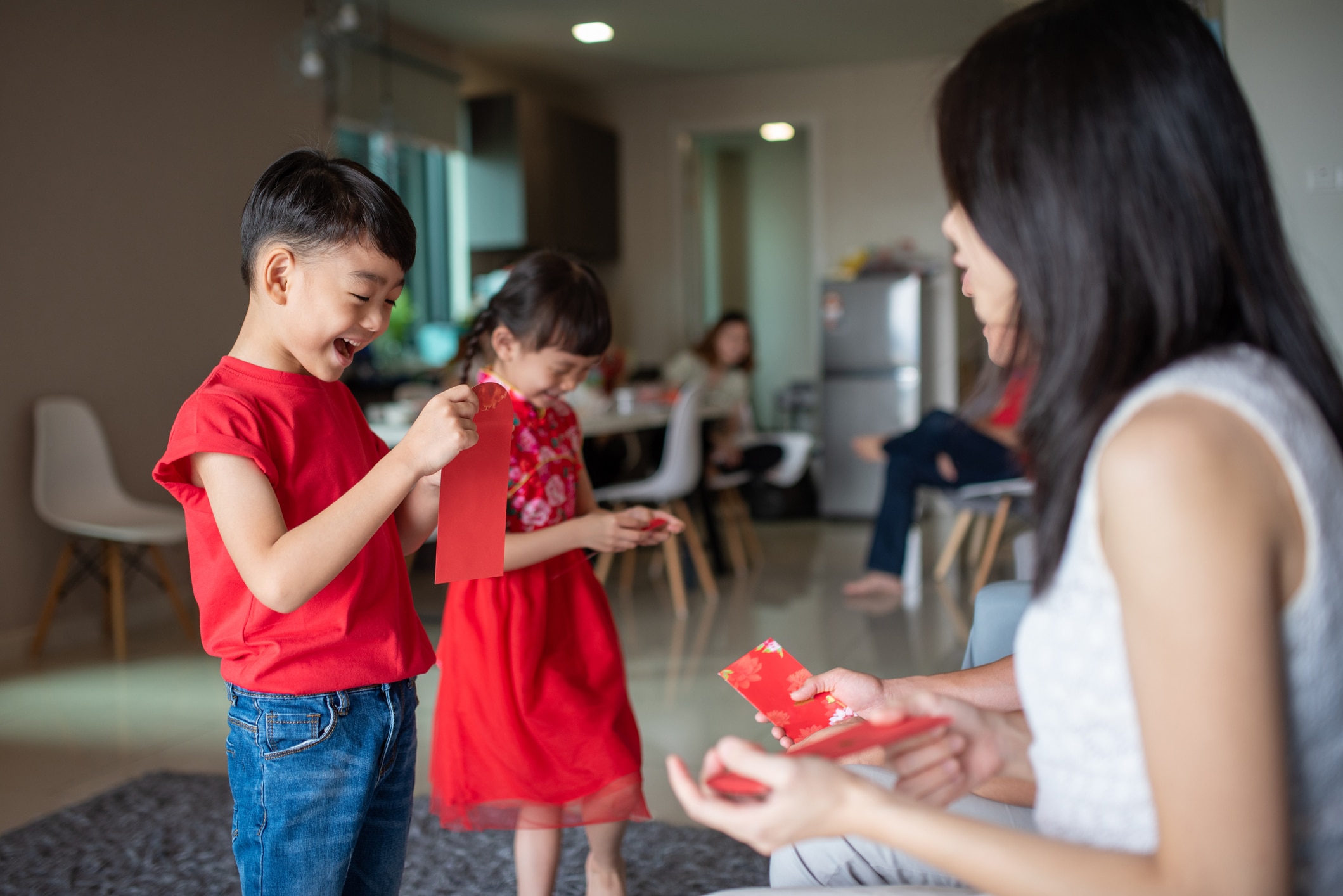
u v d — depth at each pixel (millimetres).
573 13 5859
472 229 6613
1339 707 613
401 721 1205
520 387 1711
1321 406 664
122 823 2303
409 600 1264
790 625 4086
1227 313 672
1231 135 658
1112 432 635
